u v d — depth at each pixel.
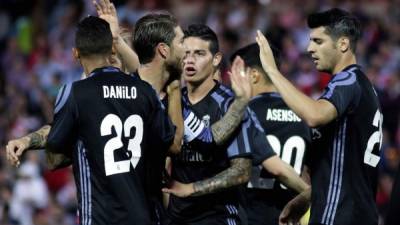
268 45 15.73
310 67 40.00
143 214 15.13
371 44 42.34
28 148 15.52
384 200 32.88
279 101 18.77
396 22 45.00
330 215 15.60
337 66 16.09
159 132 15.55
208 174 16.86
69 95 15.08
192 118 16.88
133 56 17.12
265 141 17.56
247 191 18.45
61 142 15.10
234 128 16.56
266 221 18.41
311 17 16.14
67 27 52.25
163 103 16.53
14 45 52.84
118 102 15.20
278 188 18.41
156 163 15.89
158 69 16.22
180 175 16.98
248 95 16.64
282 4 46.69
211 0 49.56
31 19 54.03
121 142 15.12
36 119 44.25
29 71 49.56
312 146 15.94
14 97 46.81
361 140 15.59
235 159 16.70
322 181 15.72
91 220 15.02
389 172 34.00
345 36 15.94
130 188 15.10
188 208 16.91
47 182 37.81
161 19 16.20
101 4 16.81
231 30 45.56
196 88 17.08
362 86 15.64
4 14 55.38
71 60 48.12
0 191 36.38
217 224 16.84
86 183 15.12
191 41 17.00
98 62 15.38
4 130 43.94
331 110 15.16
